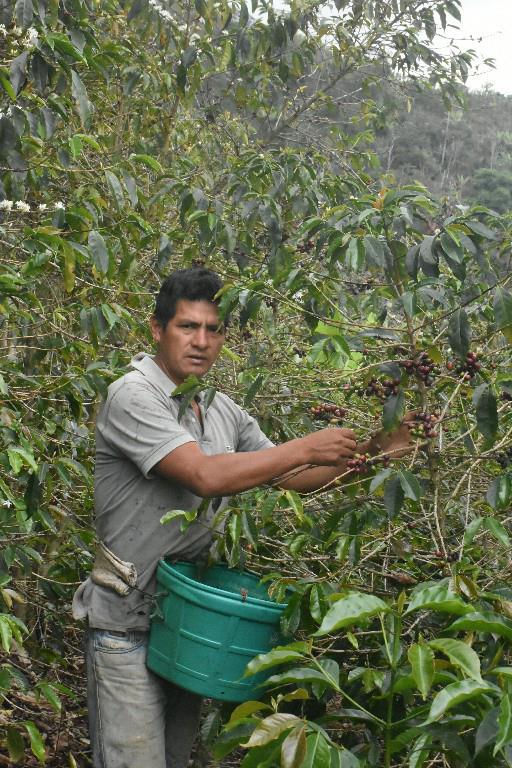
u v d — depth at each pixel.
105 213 4.04
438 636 2.42
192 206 4.02
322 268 3.95
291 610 2.25
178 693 2.63
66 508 3.28
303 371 3.56
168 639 2.33
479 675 1.76
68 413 3.57
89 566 3.35
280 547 2.79
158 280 4.25
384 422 2.43
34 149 3.55
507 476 2.42
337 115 6.27
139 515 2.44
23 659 3.32
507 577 2.56
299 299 3.15
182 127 5.36
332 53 5.78
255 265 4.29
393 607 2.35
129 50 4.73
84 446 3.47
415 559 2.72
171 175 4.30
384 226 2.61
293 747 1.74
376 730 2.32
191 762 3.12
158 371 2.55
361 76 6.12
